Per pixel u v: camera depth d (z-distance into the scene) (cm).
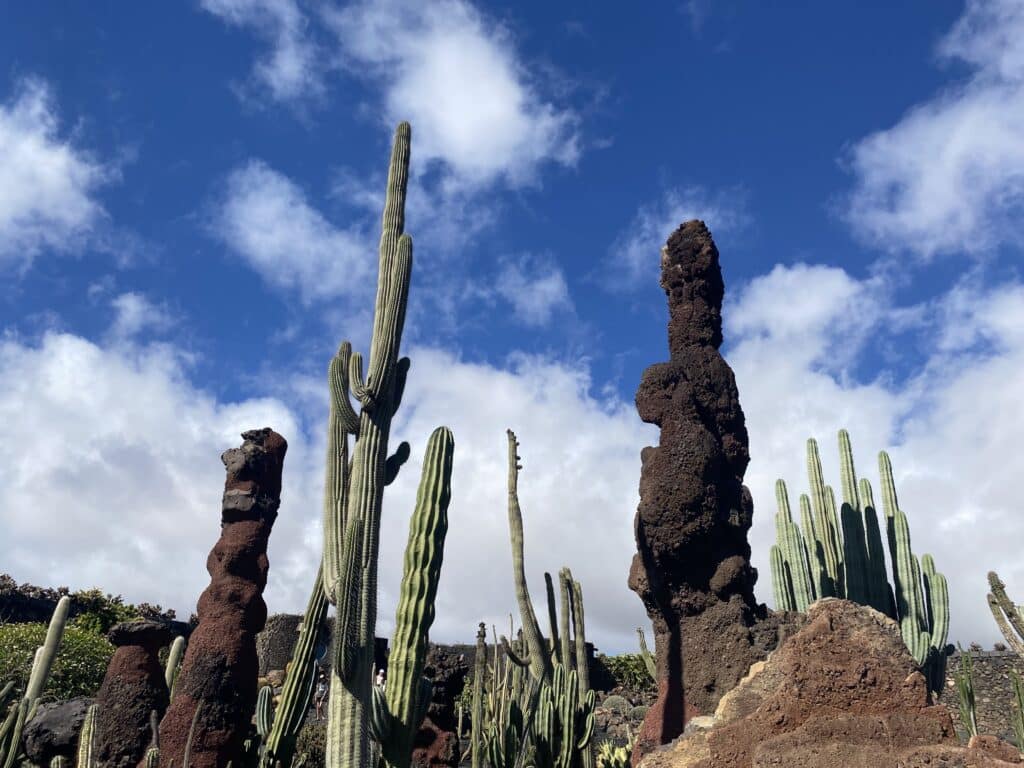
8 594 2058
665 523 956
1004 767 590
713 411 1032
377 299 866
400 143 946
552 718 887
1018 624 1163
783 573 1220
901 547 1148
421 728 1241
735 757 677
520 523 1103
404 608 726
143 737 1055
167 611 2358
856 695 680
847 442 1247
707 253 1116
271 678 2208
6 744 686
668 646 959
